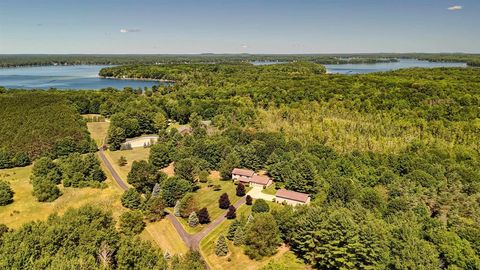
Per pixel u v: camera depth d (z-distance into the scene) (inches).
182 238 3016.7
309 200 3582.7
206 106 7509.8
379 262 2215.8
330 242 2333.9
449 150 4621.1
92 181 4028.1
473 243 2321.6
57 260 1846.7
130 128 6284.5
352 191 3309.5
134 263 2073.1
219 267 2581.2
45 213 3324.3
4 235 2290.8
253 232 2669.8
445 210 3161.9
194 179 4133.9
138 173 3932.1
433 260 2094.0
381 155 4404.5
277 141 4842.5
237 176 4264.3
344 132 5305.1
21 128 5447.8
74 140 5354.3
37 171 4045.3
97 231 2284.7
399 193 3430.1
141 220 3083.2
